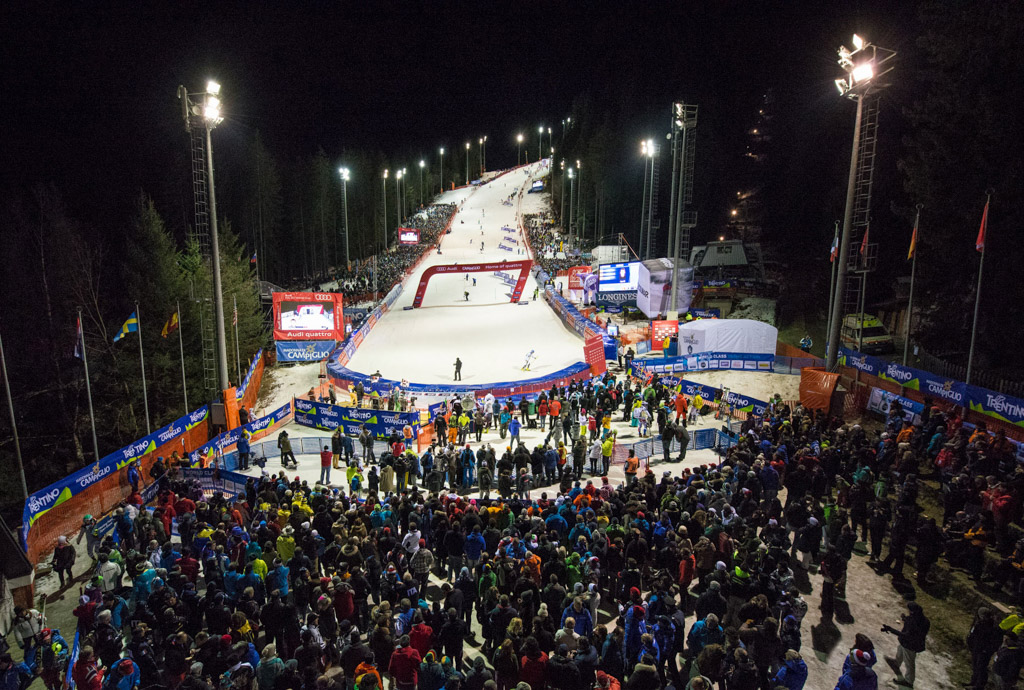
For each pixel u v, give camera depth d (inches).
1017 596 468.8
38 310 1945.1
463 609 441.1
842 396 919.7
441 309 2314.2
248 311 1868.8
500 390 1179.3
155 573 465.1
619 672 369.4
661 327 1446.9
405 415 1017.5
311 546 508.7
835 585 511.5
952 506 550.6
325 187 4232.3
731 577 434.3
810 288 2335.1
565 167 4793.3
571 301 2249.0
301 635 371.2
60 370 1841.8
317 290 3046.3
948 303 1323.8
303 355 1644.9
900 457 628.7
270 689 347.3
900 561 534.0
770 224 3233.3
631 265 2010.3
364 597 442.3
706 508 539.8
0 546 558.6
